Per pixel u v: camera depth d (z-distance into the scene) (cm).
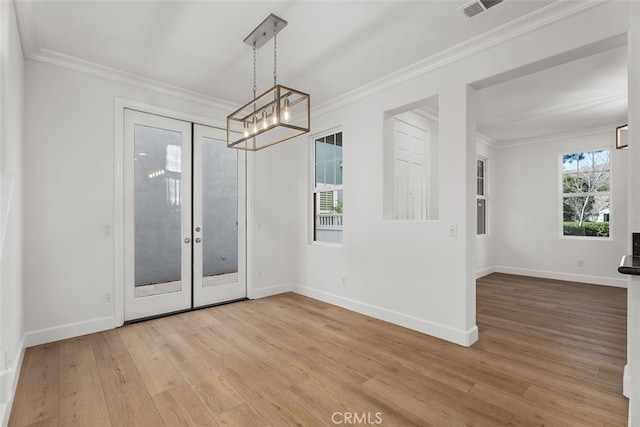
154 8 227
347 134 390
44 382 217
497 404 192
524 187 604
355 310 375
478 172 611
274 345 278
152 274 358
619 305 405
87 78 310
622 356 257
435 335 298
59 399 197
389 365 241
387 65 314
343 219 394
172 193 373
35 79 281
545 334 305
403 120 412
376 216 355
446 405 191
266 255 451
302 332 309
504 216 629
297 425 174
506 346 277
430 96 308
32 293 277
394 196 376
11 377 189
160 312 359
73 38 264
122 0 217
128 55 293
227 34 261
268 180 455
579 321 344
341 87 367
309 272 446
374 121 359
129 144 341
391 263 339
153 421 177
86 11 229
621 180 506
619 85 358
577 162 559
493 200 636
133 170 344
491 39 260
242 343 283
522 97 394
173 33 259
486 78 269
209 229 403
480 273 591
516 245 614
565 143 559
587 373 229
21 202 260
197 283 389
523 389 208
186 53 291
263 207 449
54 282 289
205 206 399
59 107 294
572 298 439
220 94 386
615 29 206
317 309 385
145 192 354
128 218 338
